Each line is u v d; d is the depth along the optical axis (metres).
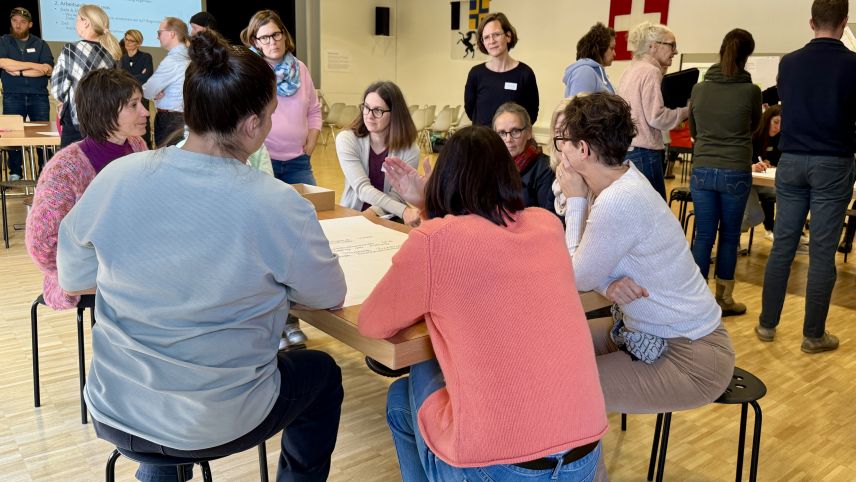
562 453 1.14
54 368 2.62
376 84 2.64
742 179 3.25
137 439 1.22
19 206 5.48
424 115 10.25
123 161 1.13
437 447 1.19
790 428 2.35
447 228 1.14
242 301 1.14
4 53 6.04
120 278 1.10
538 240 1.21
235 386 1.18
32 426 2.20
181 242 1.08
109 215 1.08
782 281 3.05
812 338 3.03
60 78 4.11
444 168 1.22
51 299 1.91
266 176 1.16
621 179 1.57
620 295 1.59
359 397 2.51
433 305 1.13
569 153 1.63
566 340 1.15
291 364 1.41
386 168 1.97
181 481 1.43
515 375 1.11
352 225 2.00
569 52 9.68
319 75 12.23
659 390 1.58
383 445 2.18
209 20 4.39
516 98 3.81
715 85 3.24
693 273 1.63
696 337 1.60
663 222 1.55
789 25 7.23
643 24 3.55
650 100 3.42
